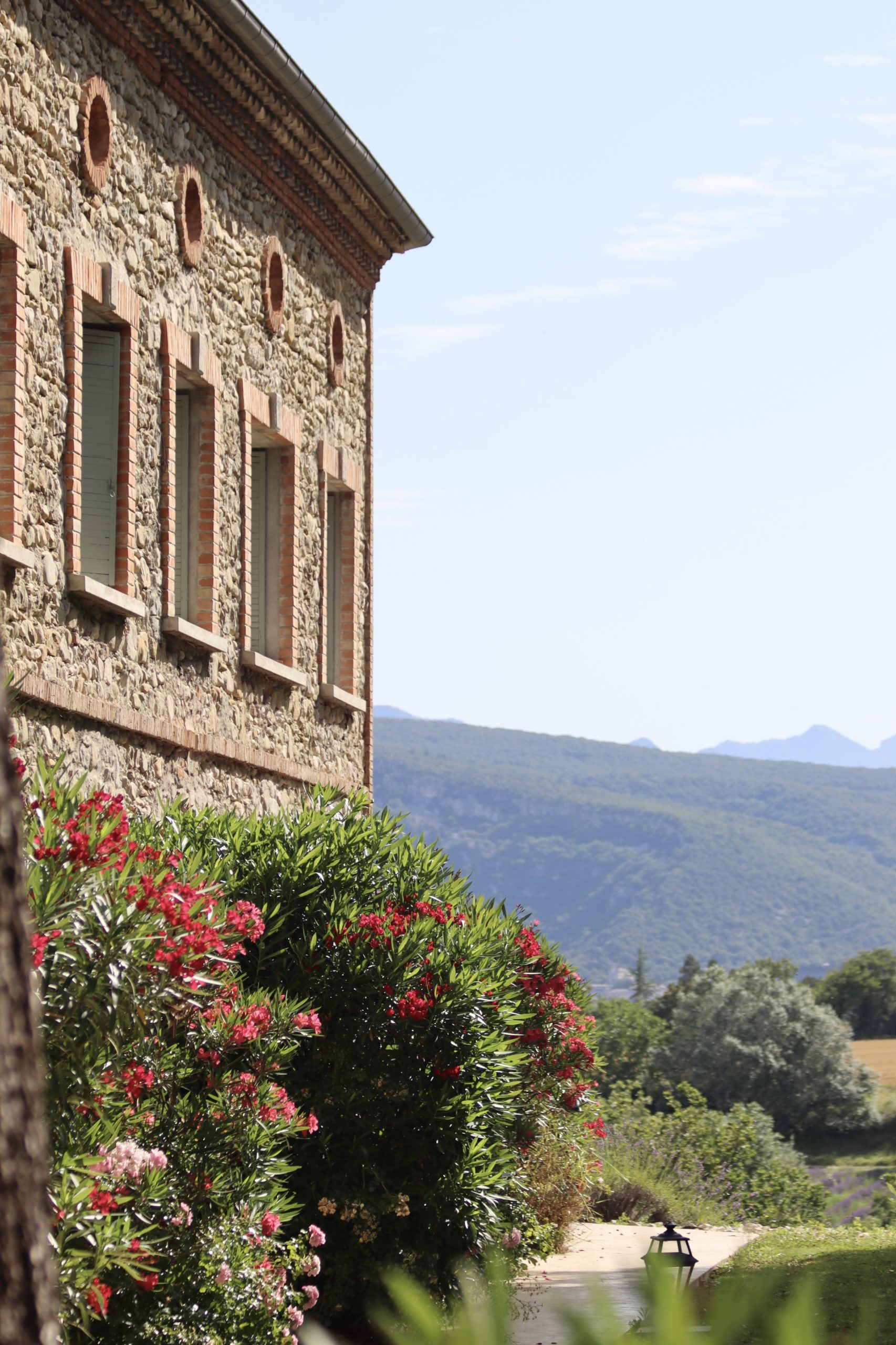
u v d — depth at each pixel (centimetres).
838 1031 8012
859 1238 1955
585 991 1878
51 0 1275
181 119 1544
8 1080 247
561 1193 1680
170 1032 879
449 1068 1205
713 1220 2330
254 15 1545
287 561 1867
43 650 1241
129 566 1402
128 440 1406
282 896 1230
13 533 1187
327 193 1948
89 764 1319
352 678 2098
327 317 2012
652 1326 288
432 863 1416
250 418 1722
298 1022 1002
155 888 749
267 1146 938
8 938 253
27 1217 247
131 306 1416
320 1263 1036
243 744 1666
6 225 1184
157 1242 788
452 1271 1178
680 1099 7806
